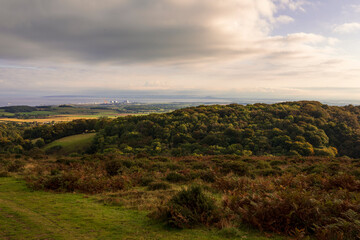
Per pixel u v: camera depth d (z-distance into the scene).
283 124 50.31
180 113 63.69
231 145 43.06
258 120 55.62
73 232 4.73
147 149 46.34
